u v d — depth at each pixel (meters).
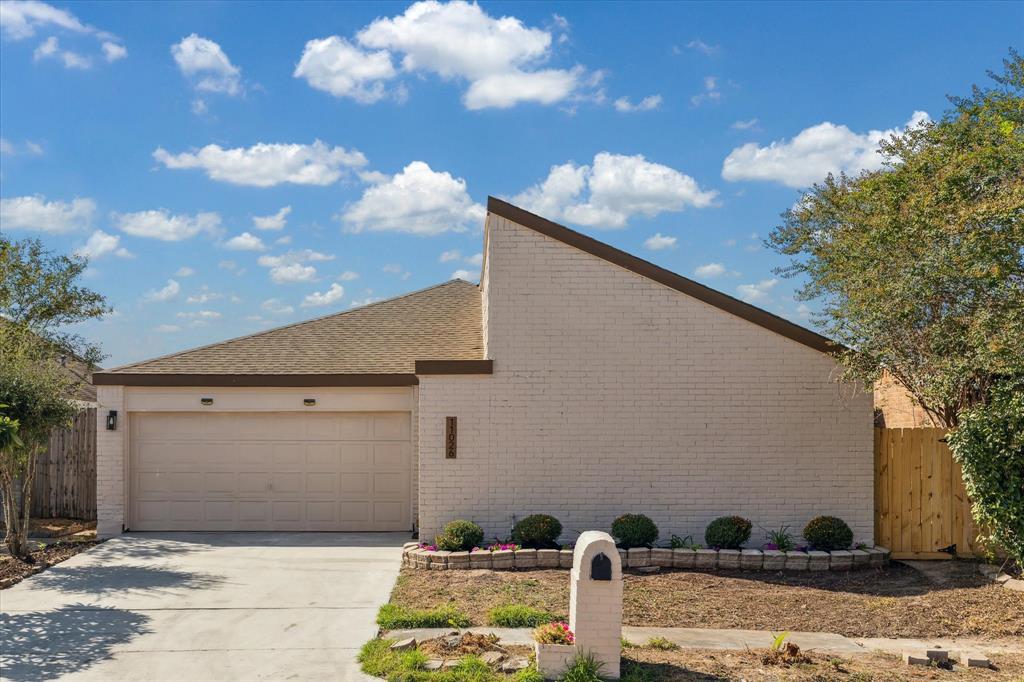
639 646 8.73
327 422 15.49
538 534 12.71
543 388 13.49
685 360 13.49
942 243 10.75
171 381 15.12
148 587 11.30
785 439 13.41
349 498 15.47
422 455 13.45
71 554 13.37
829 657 8.38
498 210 13.55
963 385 11.62
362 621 9.72
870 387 12.50
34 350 15.71
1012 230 9.85
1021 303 9.77
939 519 13.19
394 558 13.11
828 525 12.83
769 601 10.73
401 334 16.97
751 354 13.48
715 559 12.38
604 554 7.70
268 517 15.41
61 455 17.05
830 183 17.25
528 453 13.48
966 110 13.54
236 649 8.72
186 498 15.39
